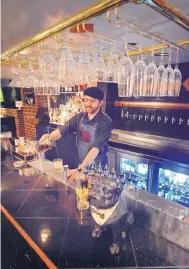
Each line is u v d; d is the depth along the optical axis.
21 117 5.67
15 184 2.02
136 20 1.16
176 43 1.35
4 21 1.18
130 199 1.43
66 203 1.68
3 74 3.53
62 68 1.77
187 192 2.77
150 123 3.39
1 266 1.14
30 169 2.37
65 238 1.31
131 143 3.12
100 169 1.63
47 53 1.74
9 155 2.84
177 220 1.21
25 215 1.54
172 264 1.10
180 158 2.55
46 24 1.24
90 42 1.66
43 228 1.41
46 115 4.67
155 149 2.81
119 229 1.21
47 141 2.57
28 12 1.07
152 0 0.68
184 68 2.82
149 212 1.34
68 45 1.61
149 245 1.23
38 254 1.21
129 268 1.09
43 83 2.29
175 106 3.00
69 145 3.61
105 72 1.82
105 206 1.18
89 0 0.93
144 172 3.13
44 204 1.67
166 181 2.95
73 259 1.17
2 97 5.96
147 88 1.78
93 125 2.55
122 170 3.33
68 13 1.09
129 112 3.64
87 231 1.36
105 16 1.12
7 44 1.67
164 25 1.24
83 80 2.06
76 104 3.82
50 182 2.05
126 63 1.53
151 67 1.66
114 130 3.83
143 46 1.77
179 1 0.95
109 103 3.70
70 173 2.06
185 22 0.84
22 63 2.18
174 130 3.13
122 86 1.71
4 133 4.22
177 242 1.22
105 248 1.22
